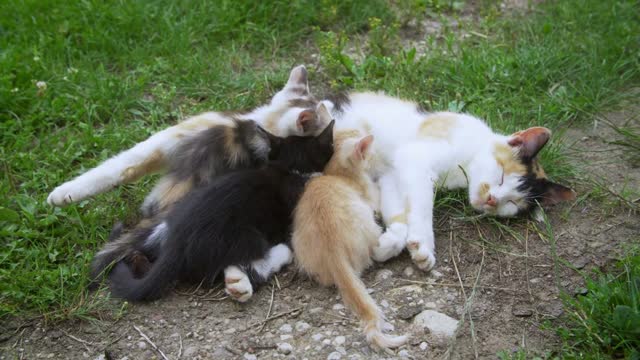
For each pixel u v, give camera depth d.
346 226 1.99
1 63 2.40
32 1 2.57
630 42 2.53
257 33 2.61
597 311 1.91
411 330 1.93
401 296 1.98
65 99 2.36
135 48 2.52
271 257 2.01
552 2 2.73
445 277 2.02
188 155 2.09
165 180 2.10
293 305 1.97
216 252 1.97
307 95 2.26
